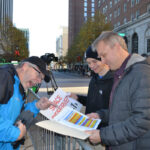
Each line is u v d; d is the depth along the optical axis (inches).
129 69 50.4
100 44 55.1
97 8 2098.9
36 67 57.6
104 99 78.2
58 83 706.8
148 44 1110.4
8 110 52.9
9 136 49.2
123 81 50.4
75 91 450.6
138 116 44.4
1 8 2832.2
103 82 77.7
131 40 1309.1
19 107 57.1
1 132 48.9
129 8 1344.7
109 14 1727.4
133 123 44.7
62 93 79.3
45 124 55.1
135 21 1226.6
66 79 986.1
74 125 55.6
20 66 59.0
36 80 58.4
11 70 55.4
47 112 69.0
